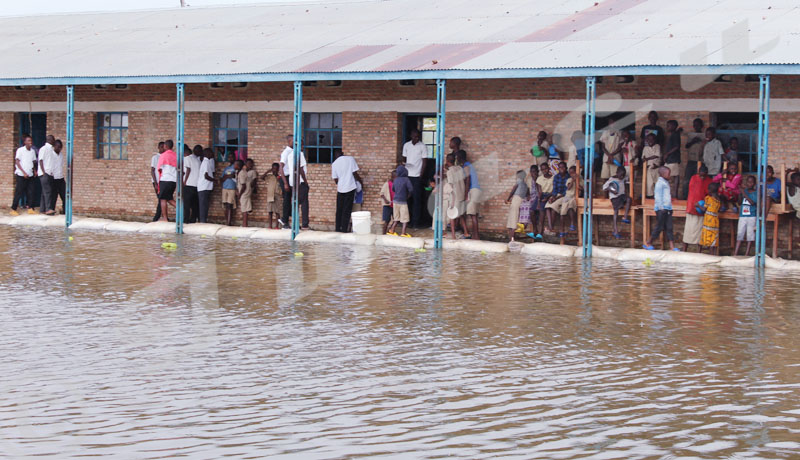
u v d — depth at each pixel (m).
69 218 21.50
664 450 6.82
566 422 7.43
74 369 8.92
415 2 23.39
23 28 26.75
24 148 23.39
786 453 6.78
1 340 10.08
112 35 24.50
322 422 7.41
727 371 9.01
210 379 8.63
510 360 9.40
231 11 25.56
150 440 6.98
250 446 6.86
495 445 6.89
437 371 8.97
